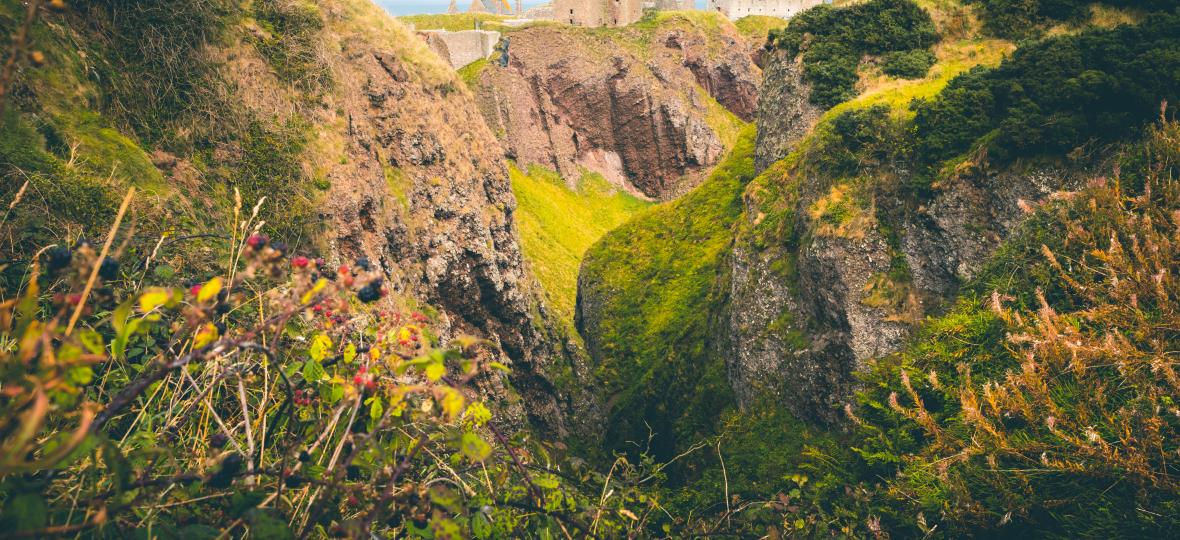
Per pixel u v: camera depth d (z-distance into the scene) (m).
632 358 41.34
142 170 13.23
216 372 2.89
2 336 2.60
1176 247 7.18
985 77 25.00
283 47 21.66
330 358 3.06
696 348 36.16
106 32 16.53
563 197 104.94
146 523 2.32
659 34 123.19
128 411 2.88
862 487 11.39
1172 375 5.92
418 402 3.18
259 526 2.09
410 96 29.61
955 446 7.86
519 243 38.75
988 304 16.06
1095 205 10.37
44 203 7.36
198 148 17.78
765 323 29.77
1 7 12.80
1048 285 13.91
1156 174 10.12
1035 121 21.02
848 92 33.56
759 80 131.00
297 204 18.94
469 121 34.75
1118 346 6.59
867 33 34.97
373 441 2.42
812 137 30.39
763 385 28.83
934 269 23.89
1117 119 19.02
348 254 20.66
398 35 31.95
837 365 25.47
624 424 37.66
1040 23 31.00
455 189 30.86
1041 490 7.34
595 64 114.69
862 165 26.42
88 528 1.96
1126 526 6.13
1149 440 5.81
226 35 19.97
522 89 107.81
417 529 2.68
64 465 1.86
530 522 3.71
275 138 19.56
